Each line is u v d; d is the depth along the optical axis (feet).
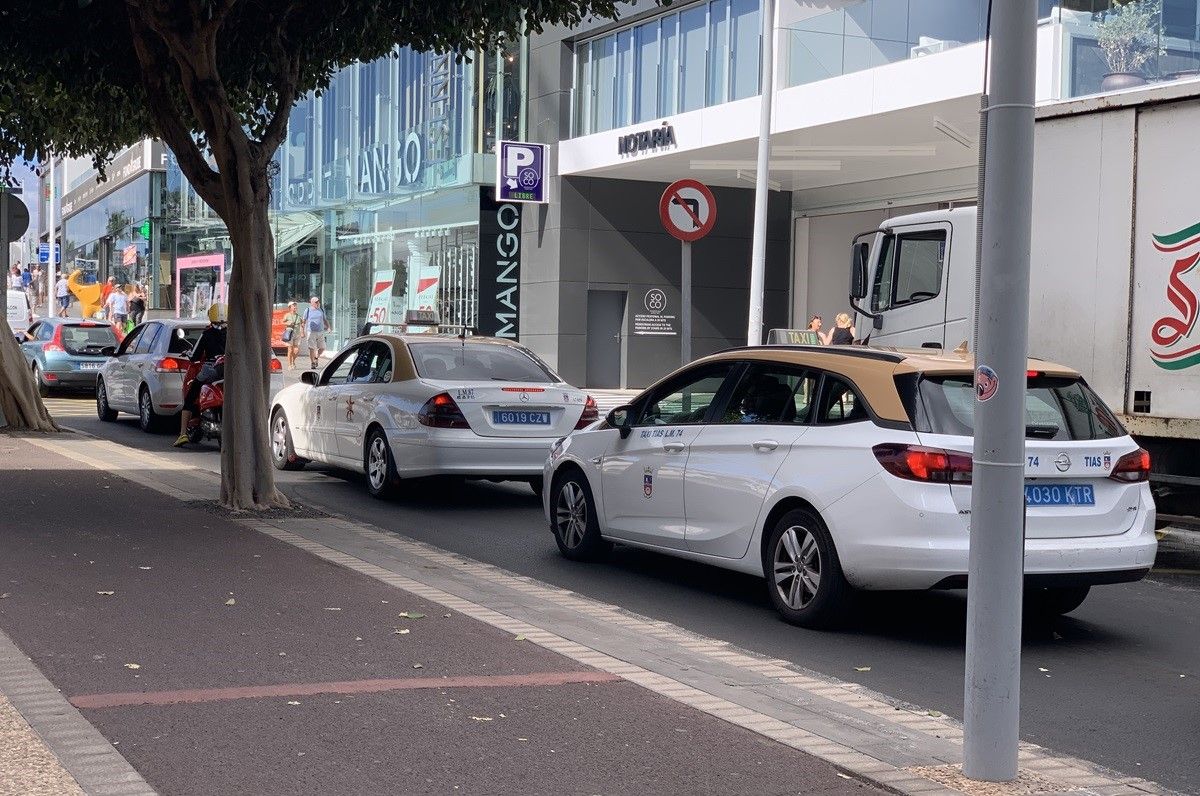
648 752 17.28
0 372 59.52
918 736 18.70
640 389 110.32
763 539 26.94
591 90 105.91
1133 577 25.39
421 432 40.45
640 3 97.09
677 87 95.61
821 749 17.69
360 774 16.01
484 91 112.06
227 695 19.06
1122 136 34.37
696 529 28.71
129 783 15.10
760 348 28.78
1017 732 16.69
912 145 85.56
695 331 111.24
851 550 24.67
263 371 38.01
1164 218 33.40
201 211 177.06
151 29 36.42
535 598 27.48
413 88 122.42
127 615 23.94
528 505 42.96
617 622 25.62
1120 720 20.56
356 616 24.56
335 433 45.47
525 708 19.04
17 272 196.34
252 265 37.50
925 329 45.11
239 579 27.61
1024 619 28.04
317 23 39.24
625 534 31.07
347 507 41.24
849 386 25.88
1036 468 24.59
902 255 46.34
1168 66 58.54
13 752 15.85
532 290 111.86
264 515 36.83
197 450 57.21
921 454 24.07
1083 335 35.37
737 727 18.56
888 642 25.14
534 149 107.65
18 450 51.34
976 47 68.33
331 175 140.15
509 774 16.22
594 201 108.78
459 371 42.57
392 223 127.95
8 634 22.22
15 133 55.72
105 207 234.17
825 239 109.09
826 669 23.07
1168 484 34.37
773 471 26.58
